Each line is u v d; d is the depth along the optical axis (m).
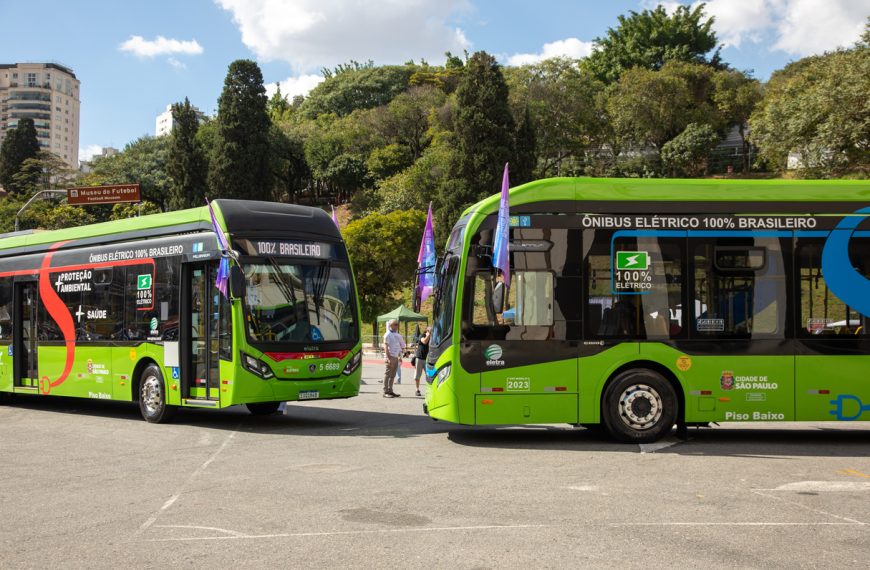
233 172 73.94
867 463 9.82
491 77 56.94
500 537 6.41
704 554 5.92
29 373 17.41
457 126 57.62
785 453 10.61
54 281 16.91
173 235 14.49
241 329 12.93
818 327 11.33
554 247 11.38
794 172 49.62
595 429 12.89
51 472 9.76
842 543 6.21
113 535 6.70
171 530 6.82
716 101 88.69
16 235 18.39
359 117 114.19
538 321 11.30
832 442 11.65
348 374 13.81
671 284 11.35
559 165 84.56
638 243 11.39
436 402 11.66
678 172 82.69
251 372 12.89
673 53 104.00
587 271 11.35
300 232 13.91
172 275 14.24
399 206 76.06
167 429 13.70
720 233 11.39
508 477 8.92
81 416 16.11
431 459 10.20
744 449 10.95
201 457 10.66
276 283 13.40
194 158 76.94
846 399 11.26
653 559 5.80
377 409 16.69
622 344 11.24
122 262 15.34
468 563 5.74
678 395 11.44
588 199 11.45
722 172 85.25
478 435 12.50
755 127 50.88
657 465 9.66
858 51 43.41
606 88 92.56
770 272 11.38
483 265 11.46
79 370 16.09
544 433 12.70
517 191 11.48
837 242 11.44
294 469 9.60
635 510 7.30
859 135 41.12
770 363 11.24
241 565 5.77
